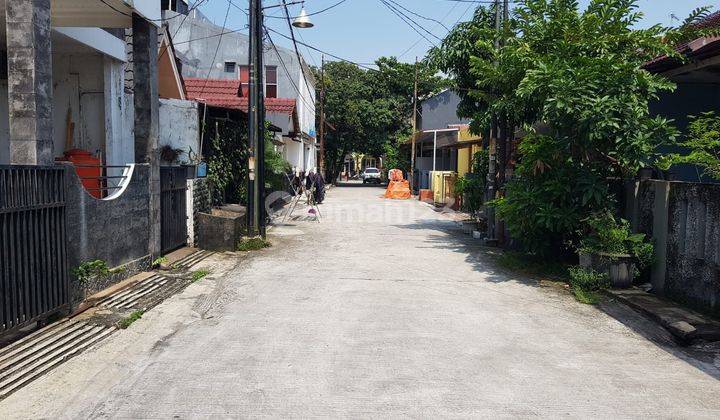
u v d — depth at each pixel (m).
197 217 11.73
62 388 4.54
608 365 5.27
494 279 9.08
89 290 6.98
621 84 8.38
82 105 11.80
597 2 9.38
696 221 7.03
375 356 5.36
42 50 6.38
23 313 5.45
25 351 5.20
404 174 44.75
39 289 5.72
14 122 6.25
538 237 9.66
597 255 8.16
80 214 6.71
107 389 4.54
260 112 12.73
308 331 6.15
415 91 37.84
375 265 10.20
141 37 9.20
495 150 13.72
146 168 9.02
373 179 51.72
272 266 10.01
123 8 8.62
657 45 9.02
